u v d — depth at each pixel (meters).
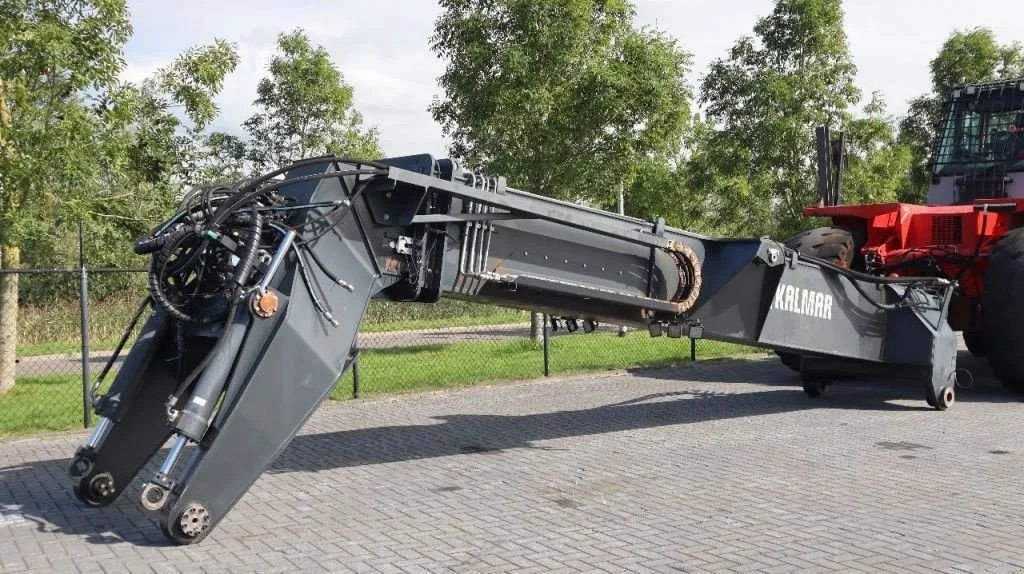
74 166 9.27
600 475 6.54
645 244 6.50
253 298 4.97
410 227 5.71
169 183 11.05
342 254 5.41
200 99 11.26
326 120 19.02
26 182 9.22
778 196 19.83
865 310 8.45
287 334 5.07
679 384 11.05
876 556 4.73
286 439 5.08
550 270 6.27
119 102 9.90
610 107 13.98
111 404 5.51
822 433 7.98
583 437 7.93
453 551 4.86
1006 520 5.38
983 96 10.69
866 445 7.48
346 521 5.43
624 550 4.86
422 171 5.64
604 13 14.71
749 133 19.19
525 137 14.66
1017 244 9.02
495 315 21.77
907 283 8.56
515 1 13.77
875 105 19.52
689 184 20.98
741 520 5.41
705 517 5.47
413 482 6.38
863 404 9.48
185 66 11.29
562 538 5.08
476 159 15.12
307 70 18.72
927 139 26.00
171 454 4.81
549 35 13.88
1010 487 6.14
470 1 14.48
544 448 7.49
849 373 9.19
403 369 12.14
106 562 4.70
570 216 6.09
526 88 13.91
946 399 8.91
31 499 5.97
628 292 6.64
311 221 5.28
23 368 13.60
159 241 5.17
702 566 4.60
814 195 19.25
